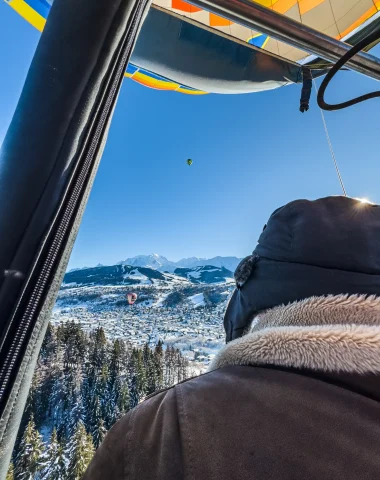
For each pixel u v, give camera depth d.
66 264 0.43
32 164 0.42
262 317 0.48
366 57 0.87
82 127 0.46
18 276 0.36
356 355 0.36
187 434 0.36
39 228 0.39
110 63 0.51
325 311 0.40
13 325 0.34
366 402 0.34
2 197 0.40
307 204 0.51
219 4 0.73
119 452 0.39
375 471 0.29
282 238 0.49
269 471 0.31
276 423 0.34
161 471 0.34
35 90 0.47
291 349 0.39
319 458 0.31
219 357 0.51
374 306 0.39
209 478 0.31
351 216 0.48
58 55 0.49
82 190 0.45
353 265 0.42
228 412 0.36
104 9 0.52
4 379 0.32
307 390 0.36
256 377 0.40
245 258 0.57
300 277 0.44
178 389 0.44
